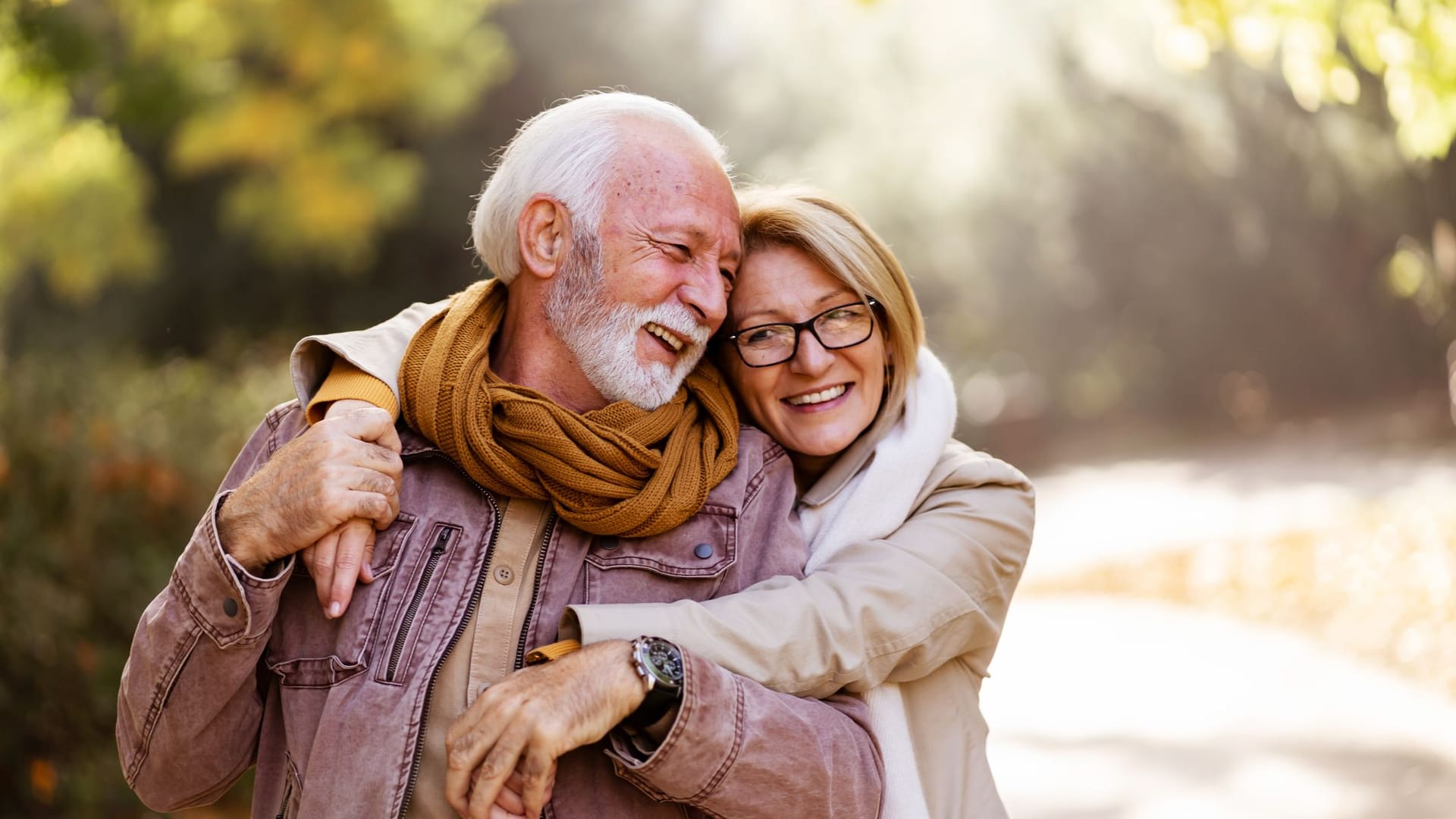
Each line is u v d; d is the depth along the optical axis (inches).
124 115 345.7
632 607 81.0
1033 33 743.7
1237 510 550.9
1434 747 222.5
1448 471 584.4
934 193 787.4
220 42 506.0
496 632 83.0
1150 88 750.5
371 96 543.8
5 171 506.6
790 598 84.5
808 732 80.1
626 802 81.4
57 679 190.5
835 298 95.3
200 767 84.6
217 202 766.5
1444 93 214.2
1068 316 933.2
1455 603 318.0
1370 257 881.5
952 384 101.0
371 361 88.8
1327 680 281.0
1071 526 579.8
